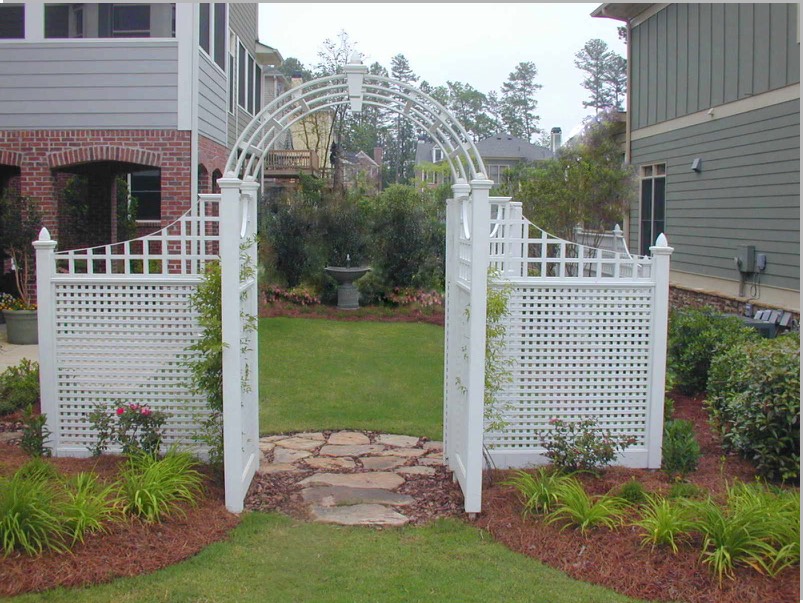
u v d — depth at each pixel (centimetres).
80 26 1143
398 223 1471
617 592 371
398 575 389
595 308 559
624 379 567
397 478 546
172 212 1098
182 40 1077
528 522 449
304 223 1470
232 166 503
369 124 4472
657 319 559
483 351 465
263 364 928
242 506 473
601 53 5100
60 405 553
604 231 1225
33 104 1088
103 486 462
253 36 1753
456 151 514
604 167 1250
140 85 1085
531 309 557
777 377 520
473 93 5612
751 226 1015
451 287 558
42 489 425
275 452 605
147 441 514
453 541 433
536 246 1213
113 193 1374
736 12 1051
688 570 381
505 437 564
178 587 368
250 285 526
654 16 1337
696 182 1178
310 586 376
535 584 379
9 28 1179
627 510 452
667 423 572
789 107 921
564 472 519
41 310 541
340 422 691
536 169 1385
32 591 357
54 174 1108
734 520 394
